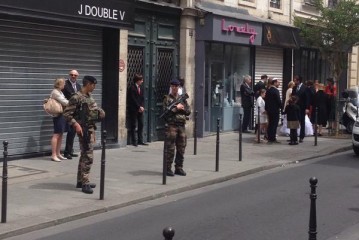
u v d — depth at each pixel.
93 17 12.67
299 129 16.88
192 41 16.52
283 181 10.76
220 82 18.09
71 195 8.80
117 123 14.06
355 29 18.30
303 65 23.36
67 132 11.93
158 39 15.55
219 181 10.65
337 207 8.47
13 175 10.20
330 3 24.08
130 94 14.52
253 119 19.09
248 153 14.16
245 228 7.22
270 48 20.84
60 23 12.45
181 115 10.59
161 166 11.66
